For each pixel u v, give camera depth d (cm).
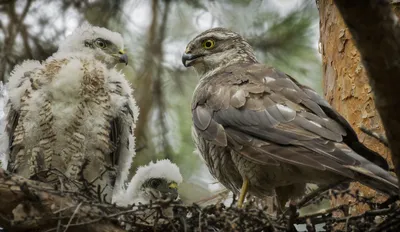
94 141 1175
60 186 978
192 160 1588
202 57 1297
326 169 915
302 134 974
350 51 1194
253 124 1022
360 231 930
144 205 931
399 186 798
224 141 1038
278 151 968
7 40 1509
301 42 1585
